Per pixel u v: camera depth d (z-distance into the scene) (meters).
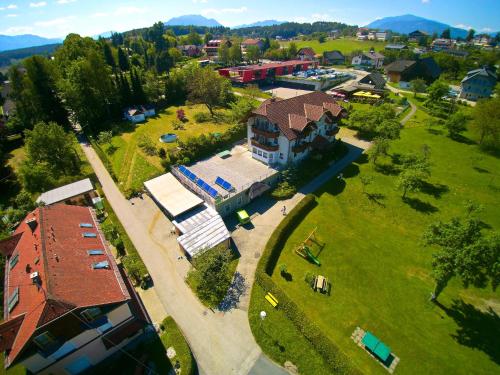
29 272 27.89
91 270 28.84
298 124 57.22
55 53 106.12
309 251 41.19
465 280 27.62
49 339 23.86
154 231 46.41
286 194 52.88
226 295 35.84
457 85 135.25
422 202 51.94
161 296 35.94
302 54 186.00
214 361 29.39
